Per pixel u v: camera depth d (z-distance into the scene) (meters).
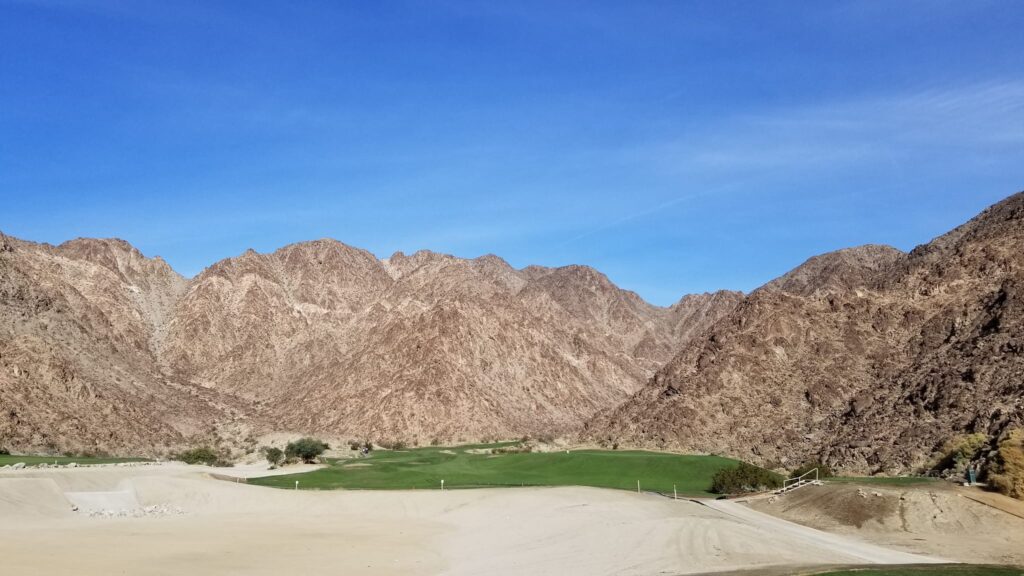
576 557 47.34
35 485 68.12
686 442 103.75
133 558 47.47
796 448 92.81
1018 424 70.44
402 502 73.94
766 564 41.38
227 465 117.38
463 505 71.25
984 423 74.62
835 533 51.12
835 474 77.00
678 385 116.00
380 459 114.81
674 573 40.34
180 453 123.50
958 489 53.91
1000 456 55.78
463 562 48.88
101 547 50.81
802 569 38.91
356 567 47.12
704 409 107.94
